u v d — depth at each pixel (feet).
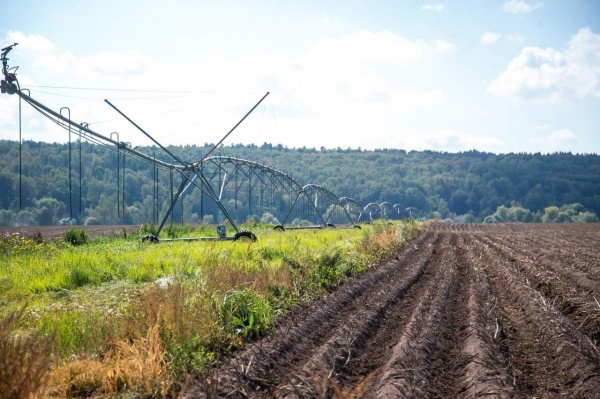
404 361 28.96
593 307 42.04
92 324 31.24
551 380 27.86
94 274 53.01
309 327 36.58
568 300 45.47
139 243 86.53
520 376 28.32
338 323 38.93
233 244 87.15
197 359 26.73
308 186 195.62
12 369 18.88
